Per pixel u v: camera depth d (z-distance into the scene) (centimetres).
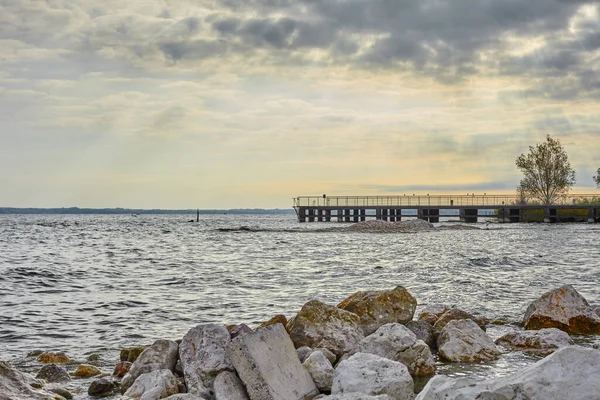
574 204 9319
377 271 2803
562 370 554
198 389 862
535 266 2955
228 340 949
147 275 2714
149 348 1011
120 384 955
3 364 877
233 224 11856
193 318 1638
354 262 3306
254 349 830
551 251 3909
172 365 997
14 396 801
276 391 802
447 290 2122
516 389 541
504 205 9512
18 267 3014
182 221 14875
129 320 1614
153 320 1614
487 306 1773
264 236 6375
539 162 9994
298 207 10694
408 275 2620
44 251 4319
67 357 1194
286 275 2689
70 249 4559
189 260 3544
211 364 888
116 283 2416
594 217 8906
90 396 917
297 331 1077
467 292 2069
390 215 10062
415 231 6925
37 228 9150
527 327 1364
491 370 1012
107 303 1895
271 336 870
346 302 1268
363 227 7362
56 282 2444
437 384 570
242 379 816
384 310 1220
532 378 548
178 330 1484
